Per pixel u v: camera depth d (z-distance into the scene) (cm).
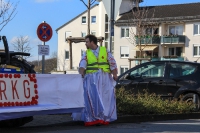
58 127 776
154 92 1081
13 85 691
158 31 5122
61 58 7012
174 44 5031
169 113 937
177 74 1073
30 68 802
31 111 706
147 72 1118
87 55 796
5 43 765
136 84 1106
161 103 959
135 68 1138
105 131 716
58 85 752
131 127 777
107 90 796
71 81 770
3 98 676
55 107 739
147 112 908
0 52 777
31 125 817
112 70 805
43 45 1316
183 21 4938
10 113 680
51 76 744
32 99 715
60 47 7031
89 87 784
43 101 731
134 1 5612
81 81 782
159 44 5062
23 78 705
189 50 4928
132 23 5200
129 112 895
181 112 959
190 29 4925
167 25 5106
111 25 1152
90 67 791
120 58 5359
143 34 4994
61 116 948
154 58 5016
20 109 690
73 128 757
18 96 696
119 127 775
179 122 881
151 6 5547
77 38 2084
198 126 800
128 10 5622
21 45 4950
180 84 1051
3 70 717
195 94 1026
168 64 1098
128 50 5297
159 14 5203
